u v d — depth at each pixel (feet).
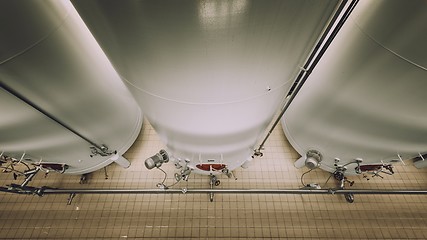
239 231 8.45
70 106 4.79
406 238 8.21
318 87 5.20
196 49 2.41
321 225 8.49
